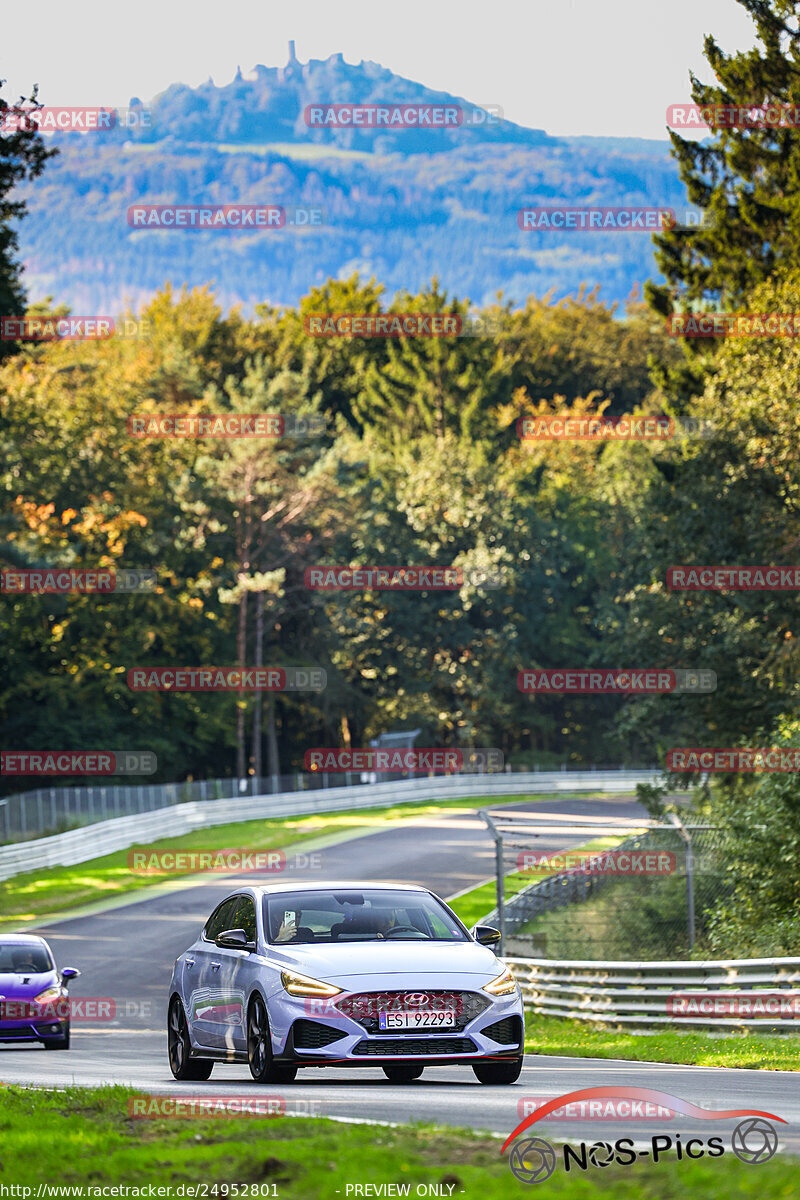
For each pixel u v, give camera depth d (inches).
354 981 1561.3
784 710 5246.1
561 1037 3179.1
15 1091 1599.4
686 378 6432.1
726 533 5438.0
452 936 1720.0
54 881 7017.7
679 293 6520.7
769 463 5280.5
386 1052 1546.5
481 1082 1652.3
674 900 4281.5
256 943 1681.8
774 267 5866.1
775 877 3703.3
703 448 5374.0
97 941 5502.0
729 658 5561.0
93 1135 1240.8
